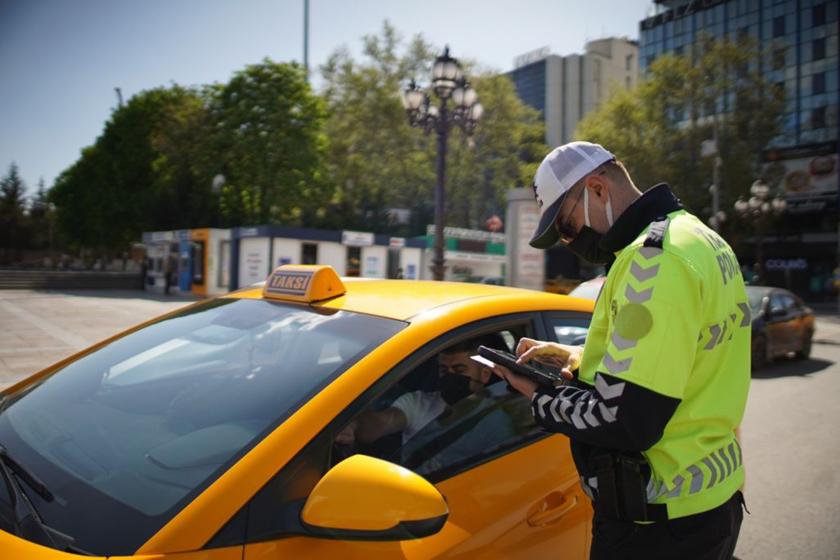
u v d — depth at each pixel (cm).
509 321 206
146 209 3061
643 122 3481
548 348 166
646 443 119
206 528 121
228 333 202
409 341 171
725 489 137
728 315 133
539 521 176
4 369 719
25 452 163
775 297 1041
